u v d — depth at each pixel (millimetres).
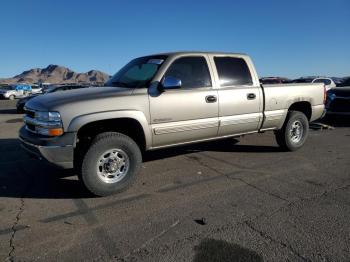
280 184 5262
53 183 5398
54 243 3545
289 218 4062
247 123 6348
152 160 6688
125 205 4516
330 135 9555
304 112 7680
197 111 5613
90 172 4660
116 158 4863
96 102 4719
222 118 5949
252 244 3486
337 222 3953
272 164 6387
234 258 3246
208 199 4680
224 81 6035
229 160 6676
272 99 6680
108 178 4859
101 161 4773
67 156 4555
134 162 4980
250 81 6418
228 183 5328
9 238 3650
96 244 3520
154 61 5605
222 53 6176
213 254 3314
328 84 21078
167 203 4562
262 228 3818
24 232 3785
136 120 5004
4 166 6375
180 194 4883
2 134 10383
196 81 5699
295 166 6246
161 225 3924
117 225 3938
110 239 3617
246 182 5363
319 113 7648
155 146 5359
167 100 5273
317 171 5934
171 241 3562
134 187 5191
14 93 41344
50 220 4086
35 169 6152
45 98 4965
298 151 7441
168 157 6891
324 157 6906
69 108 4566
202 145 7930
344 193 4867
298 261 3191
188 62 5684
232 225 3898
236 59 6312
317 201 4574
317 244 3477
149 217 4137
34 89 44094
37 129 4770
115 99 4852
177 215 4184
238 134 6391
